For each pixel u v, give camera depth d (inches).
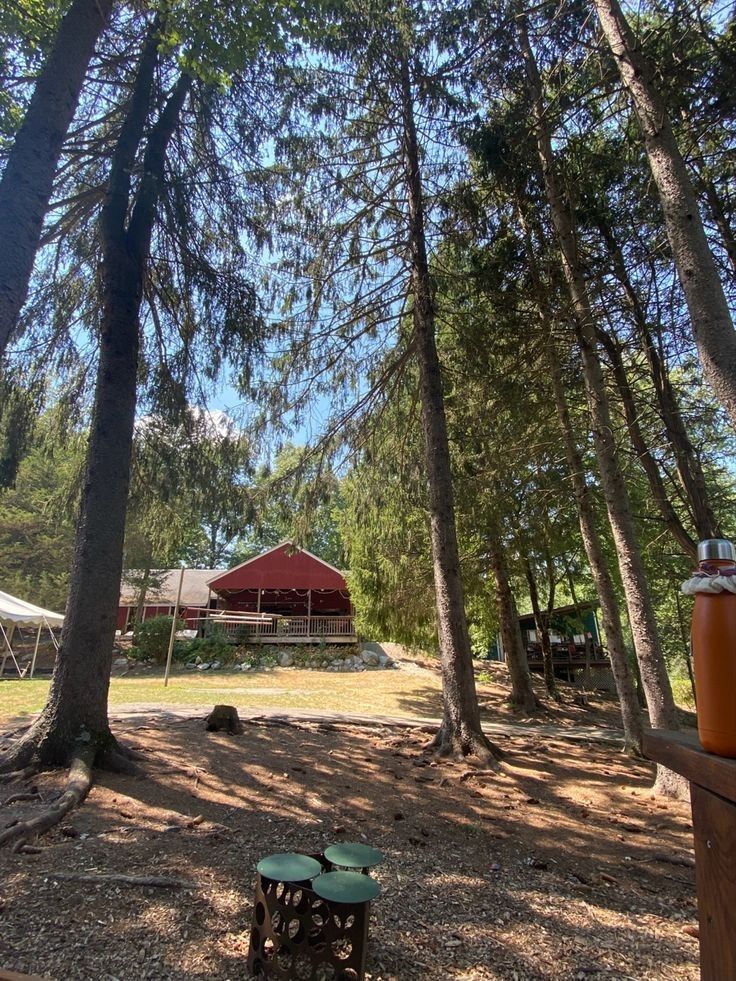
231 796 188.4
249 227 275.0
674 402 274.1
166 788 189.3
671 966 105.5
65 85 156.9
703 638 45.3
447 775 239.3
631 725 317.1
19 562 791.1
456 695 275.1
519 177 274.5
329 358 342.3
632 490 426.6
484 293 312.8
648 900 136.7
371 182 327.6
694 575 47.6
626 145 252.7
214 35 171.2
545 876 146.5
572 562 550.0
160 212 253.9
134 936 100.9
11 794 170.4
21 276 142.0
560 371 324.2
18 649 808.9
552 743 348.8
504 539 450.0
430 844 162.6
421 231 321.4
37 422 279.7
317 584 923.4
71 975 88.4
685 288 139.0
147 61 243.4
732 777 39.8
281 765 231.6
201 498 286.4
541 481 403.2
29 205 145.3
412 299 350.6
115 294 238.5
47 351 279.4
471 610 538.3
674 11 174.9
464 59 261.3
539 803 212.1
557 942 112.0
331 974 90.4
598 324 295.3
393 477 377.7
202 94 247.3
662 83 180.7
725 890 42.2
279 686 577.6
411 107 297.0
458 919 118.3
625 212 258.4
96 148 262.7
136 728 275.1
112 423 229.5
